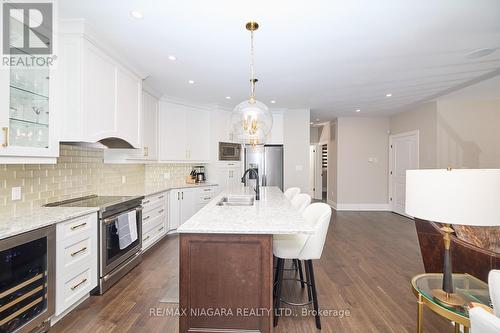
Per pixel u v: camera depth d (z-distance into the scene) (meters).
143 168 4.41
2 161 1.73
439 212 1.17
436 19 2.10
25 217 1.87
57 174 2.54
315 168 8.91
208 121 5.16
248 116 2.57
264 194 3.05
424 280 1.58
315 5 1.92
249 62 2.99
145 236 3.36
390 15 2.04
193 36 2.39
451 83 3.79
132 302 2.21
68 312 2.04
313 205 2.21
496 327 0.67
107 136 2.58
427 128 5.12
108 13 2.04
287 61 2.97
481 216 1.09
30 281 1.65
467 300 1.33
